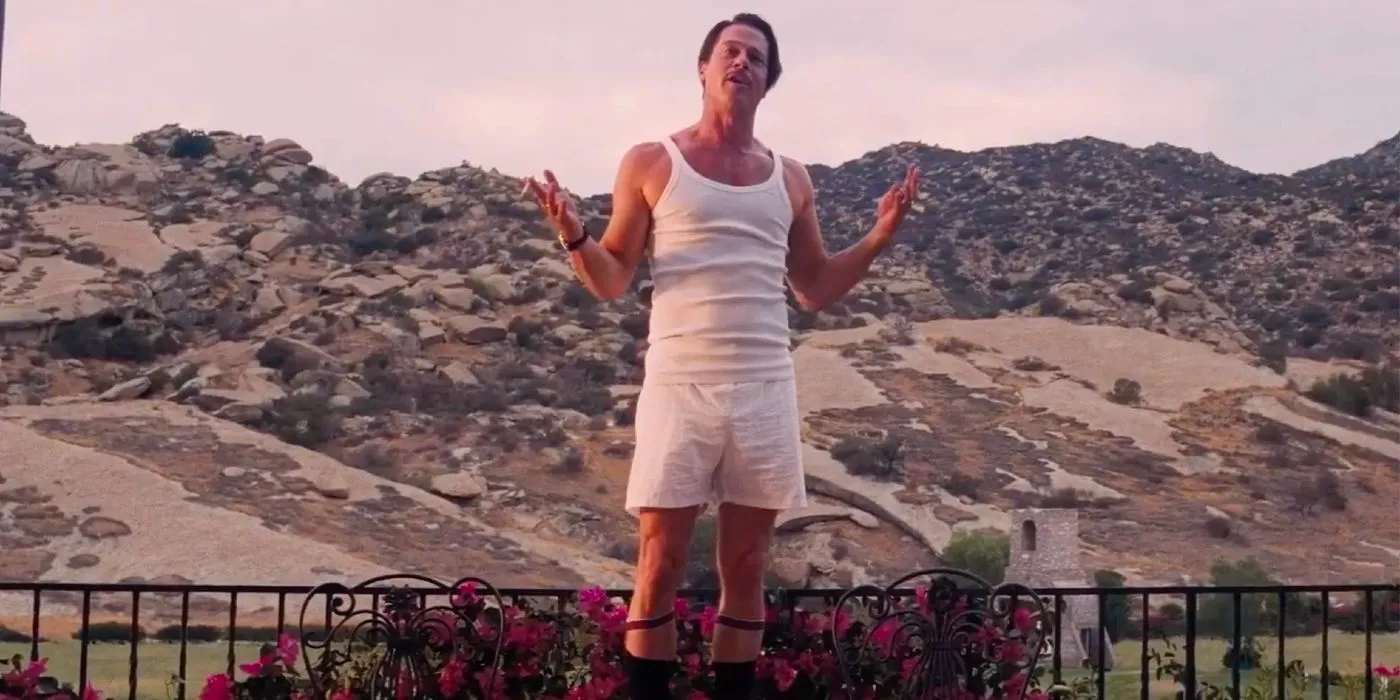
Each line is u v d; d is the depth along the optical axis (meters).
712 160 4.59
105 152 106.00
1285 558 55.72
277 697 5.70
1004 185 127.19
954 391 72.44
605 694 5.50
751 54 4.57
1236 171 128.25
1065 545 39.25
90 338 76.94
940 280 111.00
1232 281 107.44
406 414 70.44
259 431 66.81
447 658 5.57
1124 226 117.94
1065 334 81.69
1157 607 38.53
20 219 94.31
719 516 4.68
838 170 136.62
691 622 5.59
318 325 83.00
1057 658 6.33
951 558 50.44
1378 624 29.67
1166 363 78.25
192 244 92.50
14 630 34.75
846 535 56.22
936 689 5.36
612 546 56.56
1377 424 75.06
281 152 110.44
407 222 102.31
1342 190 119.00
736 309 4.50
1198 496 61.31
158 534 48.47
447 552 51.81
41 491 51.25
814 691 5.55
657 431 4.51
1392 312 99.94
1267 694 7.56
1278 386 77.38
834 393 71.12
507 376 78.12
